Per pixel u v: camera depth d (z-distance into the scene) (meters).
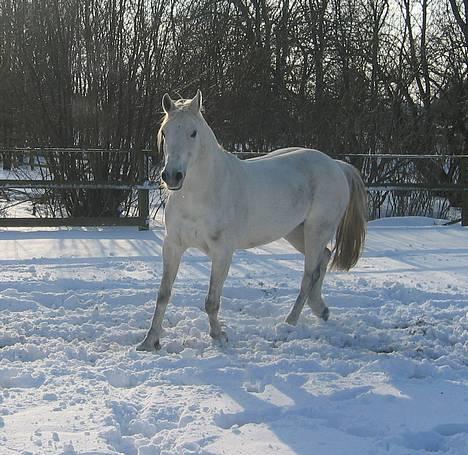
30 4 11.05
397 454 2.95
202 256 7.74
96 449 2.89
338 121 13.91
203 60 12.78
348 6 15.65
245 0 16.14
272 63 15.16
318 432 3.17
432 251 8.41
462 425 3.30
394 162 12.23
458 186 10.77
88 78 10.67
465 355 4.51
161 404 3.46
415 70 15.41
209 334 4.79
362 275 6.98
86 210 10.91
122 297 5.80
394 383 3.87
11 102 12.54
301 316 5.41
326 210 5.28
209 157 4.27
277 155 5.28
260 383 3.82
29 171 13.45
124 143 10.84
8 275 6.55
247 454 2.91
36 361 4.18
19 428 3.12
